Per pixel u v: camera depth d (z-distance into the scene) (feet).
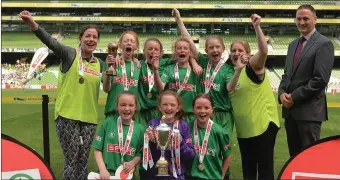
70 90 18.58
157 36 158.61
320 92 18.60
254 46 148.05
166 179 16.02
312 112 18.48
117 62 19.35
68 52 18.72
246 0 154.61
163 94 17.33
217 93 19.65
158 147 16.71
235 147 33.86
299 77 18.80
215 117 19.51
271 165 19.07
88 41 18.83
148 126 17.51
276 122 19.21
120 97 17.35
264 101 18.94
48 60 146.00
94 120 19.13
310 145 15.80
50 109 62.69
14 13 159.63
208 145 17.20
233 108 19.52
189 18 151.74
